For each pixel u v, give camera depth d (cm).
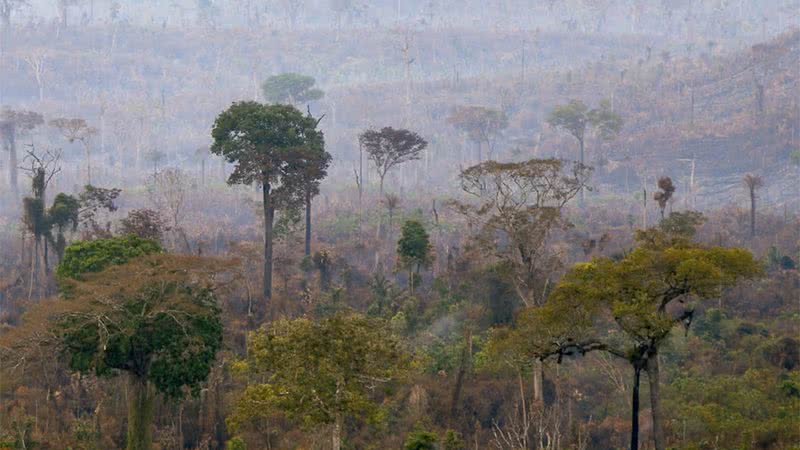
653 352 5706
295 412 5531
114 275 6756
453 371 8188
